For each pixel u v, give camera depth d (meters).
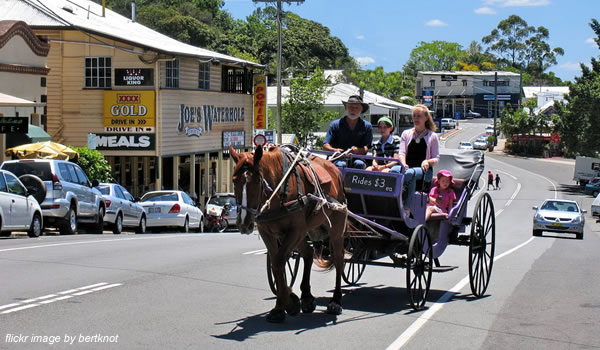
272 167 8.52
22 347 7.32
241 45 102.56
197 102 38.94
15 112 28.89
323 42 115.38
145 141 34.69
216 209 32.75
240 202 8.20
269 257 9.84
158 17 94.88
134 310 9.28
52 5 38.44
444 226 11.65
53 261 13.66
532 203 58.75
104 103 34.84
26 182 21.22
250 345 7.69
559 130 72.62
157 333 8.07
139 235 23.64
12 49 28.50
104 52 34.78
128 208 26.53
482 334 8.64
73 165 23.19
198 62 39.31
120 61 34.75
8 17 34.62
